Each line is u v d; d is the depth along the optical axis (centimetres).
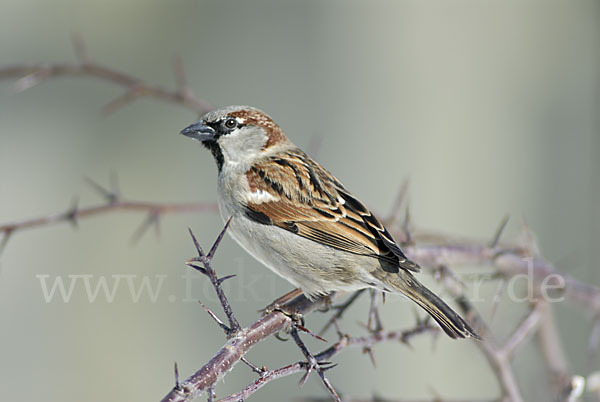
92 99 1264
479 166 1205
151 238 1159
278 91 1231
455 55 1223
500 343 747
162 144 1246
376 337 627
